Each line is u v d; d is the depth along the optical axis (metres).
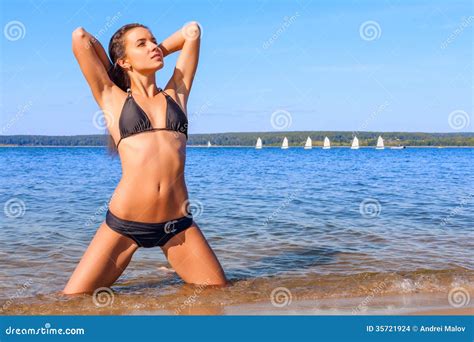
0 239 12.41
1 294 8.00
